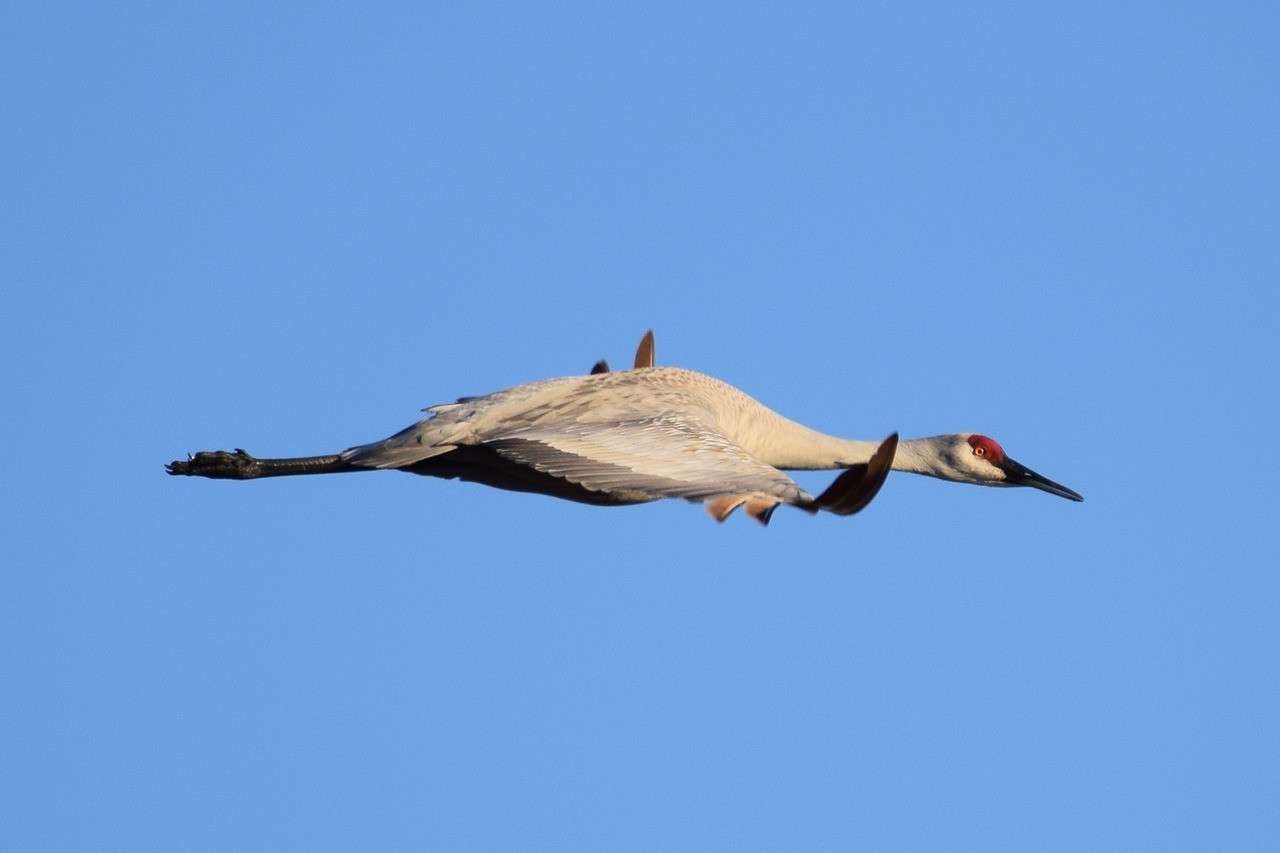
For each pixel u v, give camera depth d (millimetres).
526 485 16219
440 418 15617
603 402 15406
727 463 13031
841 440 18234
